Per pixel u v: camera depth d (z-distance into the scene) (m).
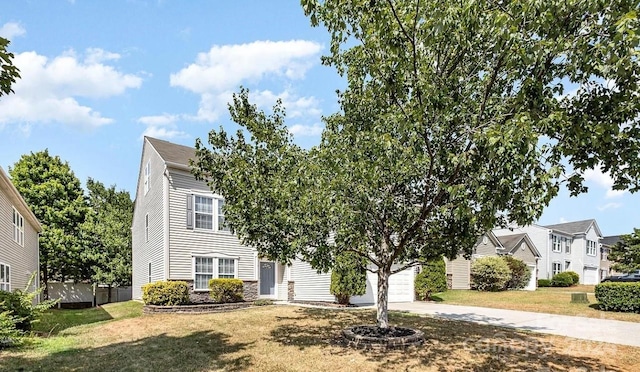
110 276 26.03
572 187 5.25
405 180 7.47
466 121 5.94
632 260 28.64
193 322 11.18
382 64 5.48
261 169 8.02
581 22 4.20
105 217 31.02
